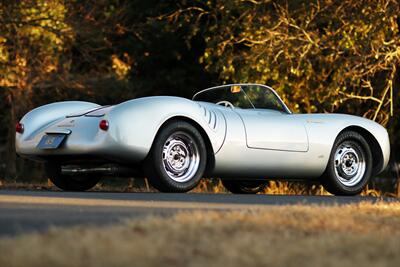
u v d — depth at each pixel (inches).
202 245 324.2
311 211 468.1
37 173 1765.5
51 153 751.1
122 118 716.0
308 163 827.4
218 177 791.1
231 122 779.4
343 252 323.3
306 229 389.4
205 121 754.8
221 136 767.7
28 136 774.5
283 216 432.5
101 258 285.1
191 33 1561.3
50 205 541.0
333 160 844.0
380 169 883.4
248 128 787.4
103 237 329.7
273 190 1095.6
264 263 289.9
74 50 1877.5
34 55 1612.9
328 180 846.5
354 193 858.8
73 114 788.0
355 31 1301.7
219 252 309.0
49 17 1612.9
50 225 407.8
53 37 1606.8
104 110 754.2
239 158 781.9
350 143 861.2
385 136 879.7
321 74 1365.7
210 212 441.7
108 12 1729.8
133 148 714.2
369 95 1481.3
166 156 735.1
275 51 1331.2
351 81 1312.7
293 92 1362.0
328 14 1401.3
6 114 1770.4
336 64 1349.7
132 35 1894.7
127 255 291.3
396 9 1300.4
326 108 1469.0
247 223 395.9
